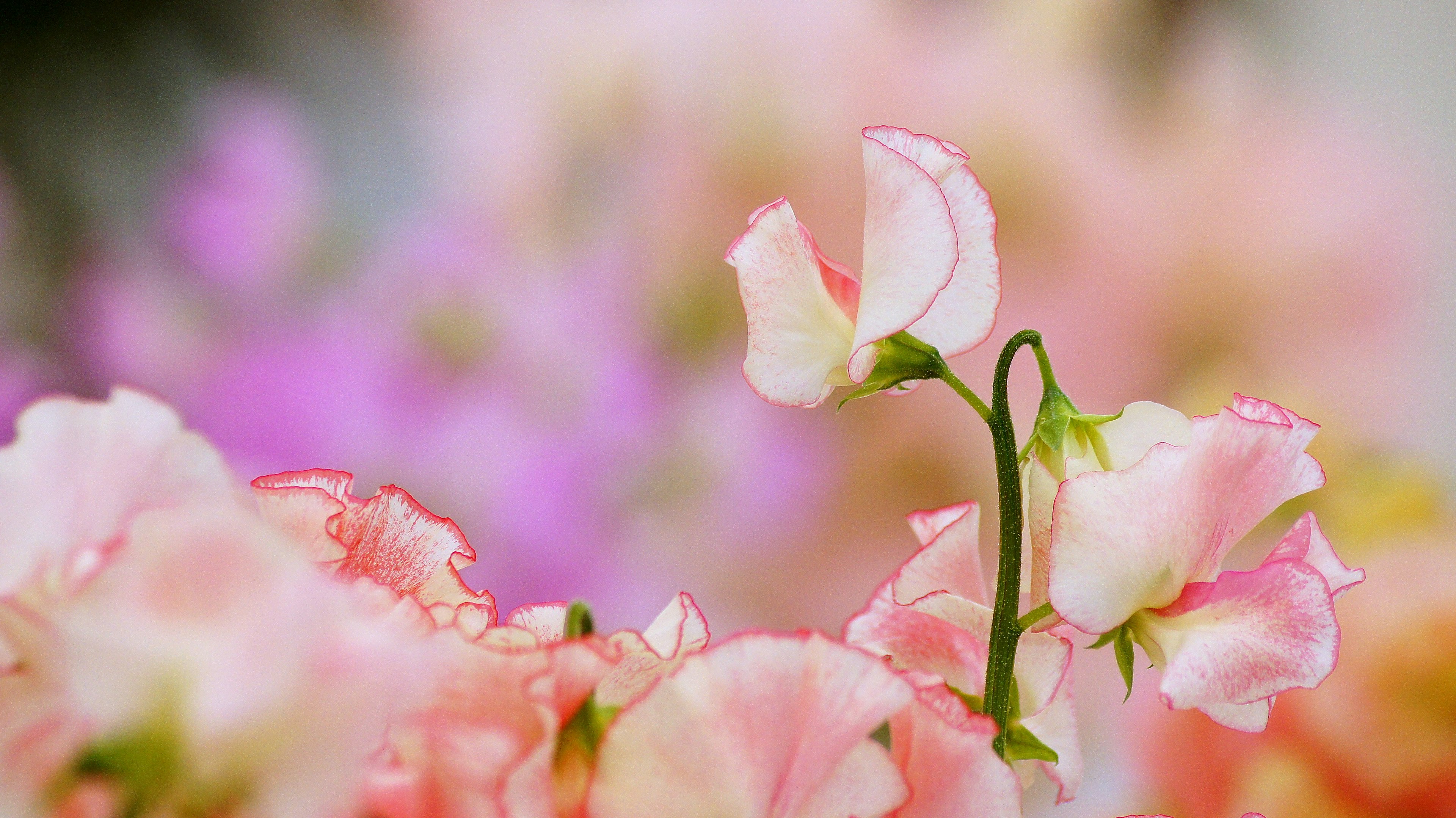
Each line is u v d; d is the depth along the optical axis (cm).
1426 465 94
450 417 88
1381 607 78
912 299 63
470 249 94
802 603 99
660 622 62
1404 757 77
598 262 96
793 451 96
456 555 63
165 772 57
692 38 98
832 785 60
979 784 61
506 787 58
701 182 98
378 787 58
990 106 101
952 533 65
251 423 85
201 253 91
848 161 99
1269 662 62
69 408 58
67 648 57
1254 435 62
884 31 98
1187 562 63
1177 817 83
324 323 91
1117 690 101
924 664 65
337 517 62
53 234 95
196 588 57
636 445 92
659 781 59
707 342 96
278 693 57
